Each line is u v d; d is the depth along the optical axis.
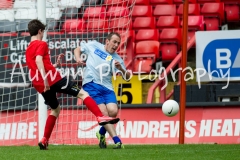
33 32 27.34
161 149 28.47
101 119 27.22
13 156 24.42
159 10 51.38
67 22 41.09
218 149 28.61
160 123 37.78
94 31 40.75
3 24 43.19
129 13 44.31
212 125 37.50
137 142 37.75
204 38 40.12
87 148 29.92
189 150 27.75
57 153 25.66
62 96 39.66
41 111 34.59
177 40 48.12
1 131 37.94
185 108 37.81
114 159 22.56
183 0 34.75
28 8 43.94
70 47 39.88
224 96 39.53
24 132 37.81
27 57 27.22
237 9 51.72
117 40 29.34
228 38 39.88
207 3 50.91
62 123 37.78
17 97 39.72
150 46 46.69
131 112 38.09
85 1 43.00
